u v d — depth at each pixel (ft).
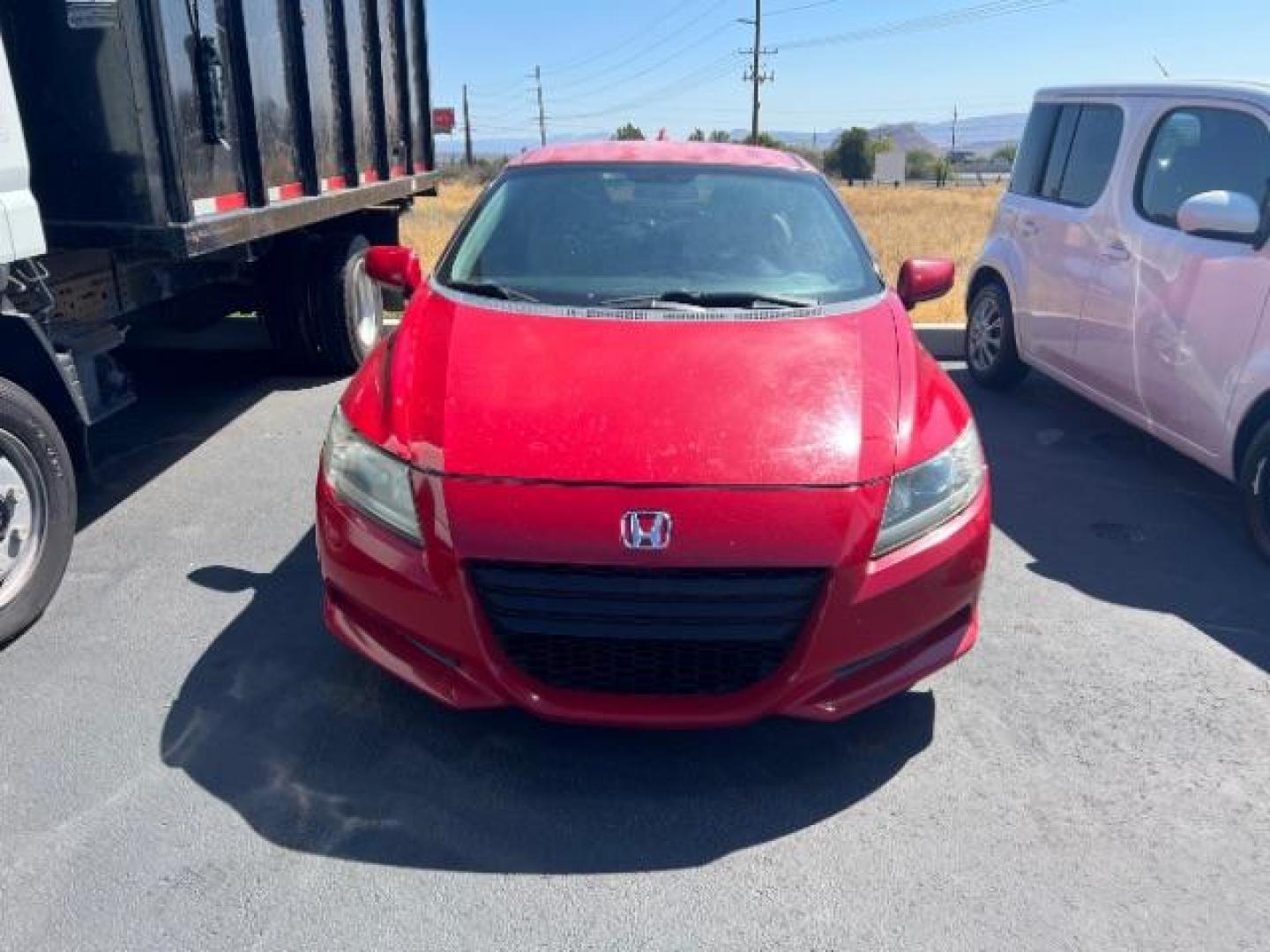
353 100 20.97
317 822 9.12
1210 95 16.39
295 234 22.03
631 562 8.71
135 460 17.75
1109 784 9.93
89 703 10.72
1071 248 19.48
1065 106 20.97
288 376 23.56
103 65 12.41
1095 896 8.53
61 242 13.15
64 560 12.31
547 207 13.74
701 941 8.00
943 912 8.32
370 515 9.48
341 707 10.78
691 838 9.09
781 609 8.96
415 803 9.41
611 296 12.10
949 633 9.93
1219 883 8.71
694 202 13.88
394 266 14.03
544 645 9.09
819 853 8.94
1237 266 14.80
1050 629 12.75
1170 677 11.75
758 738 10.46
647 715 9.07
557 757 10.09
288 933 7.93
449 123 38.19
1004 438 20.27
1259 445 14.44
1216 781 10.00
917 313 31.78
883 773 10.00
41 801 9.25
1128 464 18.92
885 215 95.55
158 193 13.08
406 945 7.87
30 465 11.71
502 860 8.77
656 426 9.56
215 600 12.85
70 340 13.25
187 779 9.61
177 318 20.84
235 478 16.96
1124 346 17.60
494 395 9.98
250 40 15.90
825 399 10.08
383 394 10.59
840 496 9.10
